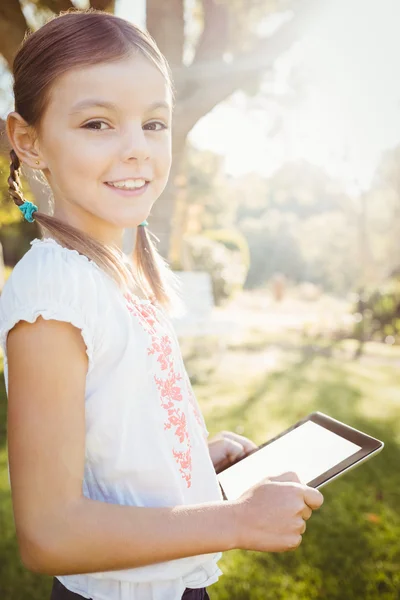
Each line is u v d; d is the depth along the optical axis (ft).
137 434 3.14
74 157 3.13
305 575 8.46
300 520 3.07
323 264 90.48
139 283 4.12
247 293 69.10
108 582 3.25
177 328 24.21
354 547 9.17
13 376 2.78
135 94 3.14
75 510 2.69
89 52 3.08
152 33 18.49
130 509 2.84
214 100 19.27
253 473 4.21
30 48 3.25
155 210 20.17
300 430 4.55
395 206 75.15
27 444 2.67
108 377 3.05
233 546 2.95
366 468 12.04
